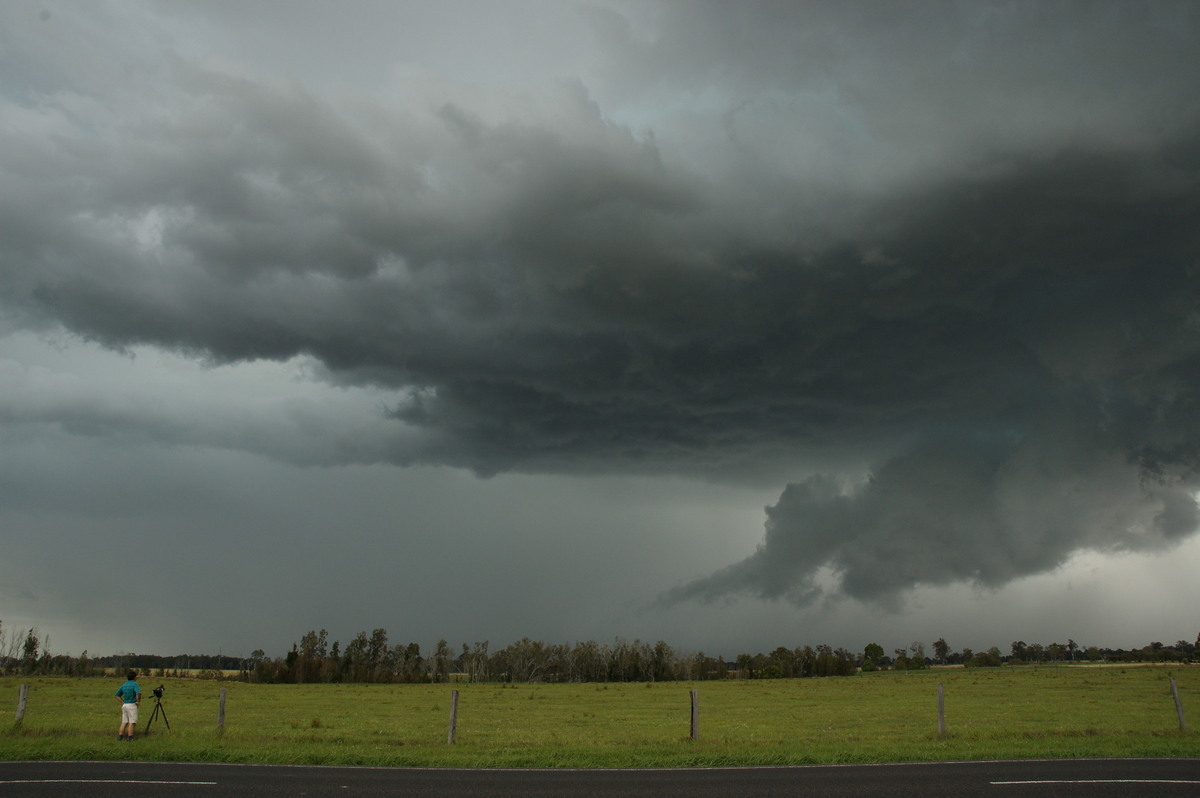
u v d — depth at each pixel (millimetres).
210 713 53094
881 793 15375
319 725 41531
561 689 107062
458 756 21438
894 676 154500
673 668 172125
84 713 49094
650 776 18078
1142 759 20656
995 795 15008
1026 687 88688
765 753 22047
